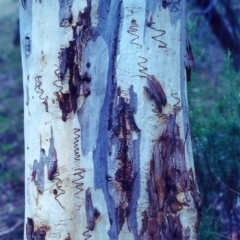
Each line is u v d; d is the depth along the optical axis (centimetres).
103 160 210
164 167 212
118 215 211
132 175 208
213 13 561
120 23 205
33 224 220
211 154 348
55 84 210
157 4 206
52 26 208
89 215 212
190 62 219
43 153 214
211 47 660
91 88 208
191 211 218
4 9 1338
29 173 220
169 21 209
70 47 208
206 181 352
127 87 206
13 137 809
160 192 212
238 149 342
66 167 212
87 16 206
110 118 207
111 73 207
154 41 207
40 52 211
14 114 900
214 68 583
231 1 624
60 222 214
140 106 207
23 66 223
